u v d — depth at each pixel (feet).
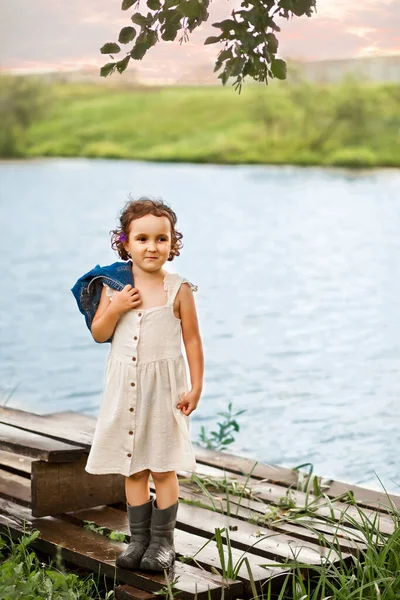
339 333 33.68
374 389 26.55
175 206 71.20
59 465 14.33
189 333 12.58
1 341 32.96
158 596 11.78
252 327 34.73
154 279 12.62
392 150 117.39
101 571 12.55
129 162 123.54
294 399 25.62
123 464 12.30
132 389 12.26
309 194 80.12
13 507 14.93
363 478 19.35
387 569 12.46
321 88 123.44
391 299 39.65
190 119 133.08
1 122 131.75
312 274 45.60
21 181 90.89
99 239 55.67
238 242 55.16
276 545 13.48
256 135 125.70
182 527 14.39
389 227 60.44
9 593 11.65
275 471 17.63
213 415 24.21
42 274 45.21
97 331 12.55
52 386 27.22
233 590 11.84
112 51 14.14
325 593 12.51
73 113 136.15
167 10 14.03
